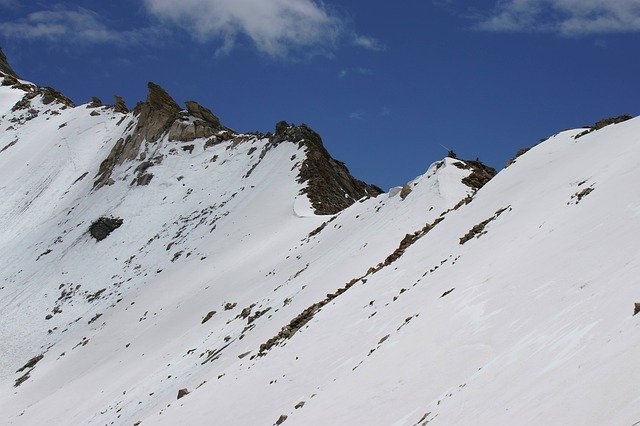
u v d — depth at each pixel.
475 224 43.19
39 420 65.19
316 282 56.06
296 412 30.03
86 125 163.88
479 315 26.41
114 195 127.56
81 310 95.75
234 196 110.12
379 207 67.75
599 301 20.12
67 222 126.62
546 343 19.88
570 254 26.02
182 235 105.69
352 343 35.81
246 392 38.66
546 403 16.20
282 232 84.88
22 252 123.19
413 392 23.97
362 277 48.41
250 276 73.75
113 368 70.31
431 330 28.20
